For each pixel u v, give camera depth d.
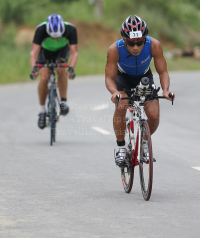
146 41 15.90
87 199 14.89
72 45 25.62
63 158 21.47
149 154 14.31
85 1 129.38
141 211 13.52
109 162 20.67
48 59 26.19
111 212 13.45
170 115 37.38
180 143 25.39
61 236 11.43
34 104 42.25
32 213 13.36
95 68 84.12
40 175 18.20
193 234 11.53
